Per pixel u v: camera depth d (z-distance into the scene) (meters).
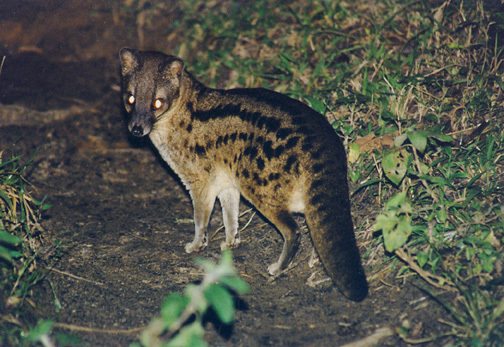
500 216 4.52
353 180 5.51
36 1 9.77
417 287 4.41
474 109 5.88
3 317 4.01
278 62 7.98
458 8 7.19
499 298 4.02
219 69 8.26
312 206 4.54
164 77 5.34
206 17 9.41
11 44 9.24
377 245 4.93
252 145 4.87
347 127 5.93
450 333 3.83
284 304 4.53
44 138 7.40
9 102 7.88
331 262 4.36
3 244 4.70
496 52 6.25
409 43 7.27
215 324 4.26
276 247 5.43
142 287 4.85
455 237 4.65
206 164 5.38
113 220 6.03
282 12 8.95
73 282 4.85
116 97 8.14
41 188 6.60
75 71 8.69
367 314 4.27
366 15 8.19
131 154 7.22
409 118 6.05
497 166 5.26
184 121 5.43
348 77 6.88
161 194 6.60
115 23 9.62
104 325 4.27
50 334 4.07
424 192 5.11
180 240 5.71
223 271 2.83
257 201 4.96
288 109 4.82
